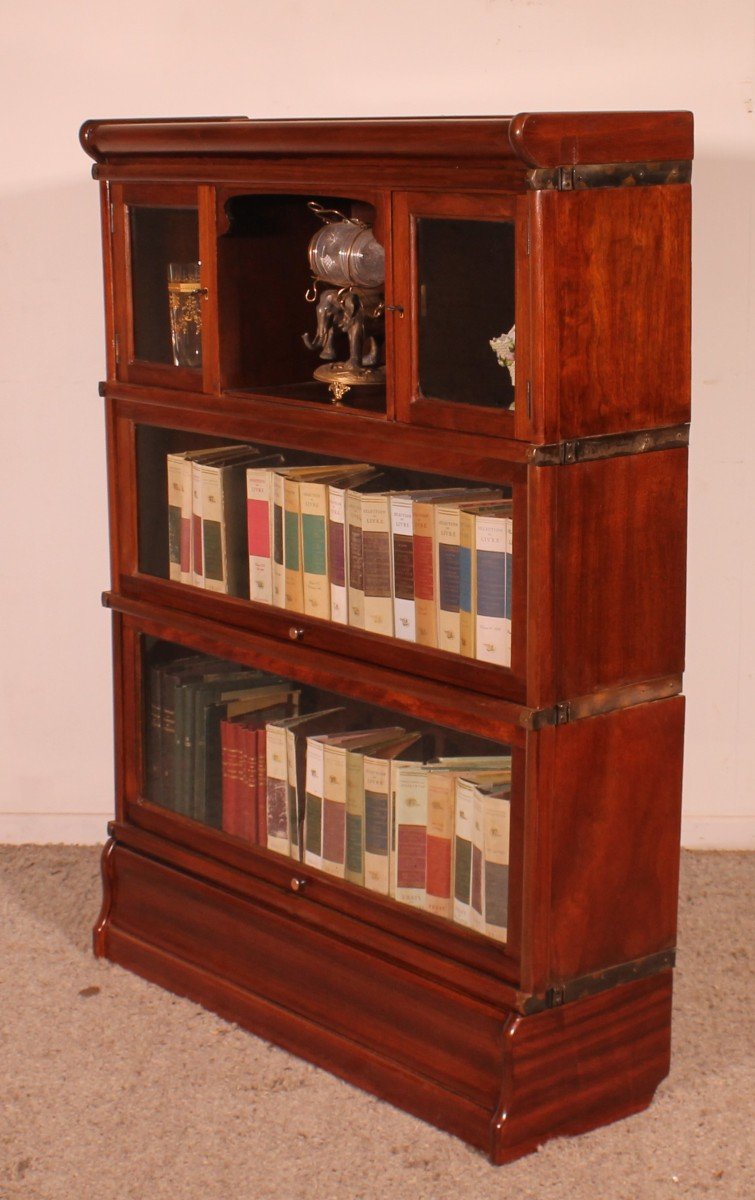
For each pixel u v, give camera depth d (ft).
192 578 10.39
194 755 10.57
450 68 11.93
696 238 11.93
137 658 10.84
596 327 7.92
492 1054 8.71
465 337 8.16
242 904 10.16
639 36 11.76
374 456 8.82
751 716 12.76
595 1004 8.88
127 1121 9.22
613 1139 8.98
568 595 8.16
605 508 8.20
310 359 10.11
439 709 8.77
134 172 9.90
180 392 9.95
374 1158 8.82
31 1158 8.88
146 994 10.73
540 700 8.18
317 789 9.73
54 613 13.06
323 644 9.48
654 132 7.93
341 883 9.59
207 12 11.98
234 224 9.54
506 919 8.63
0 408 12.71
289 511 9.61
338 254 9.25
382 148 8.16
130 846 11.08
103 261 10.43
